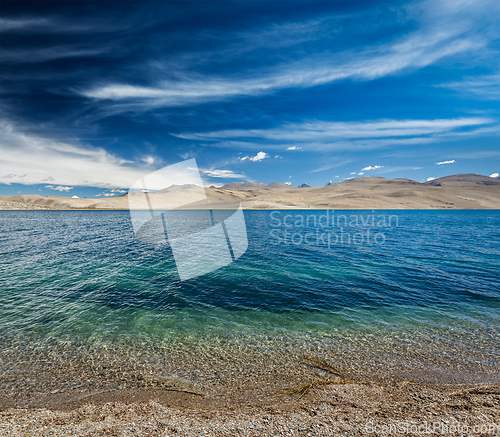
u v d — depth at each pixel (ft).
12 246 81.87
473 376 21.31
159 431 14.66
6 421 15.81
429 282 46.68
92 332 28.66
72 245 83.76
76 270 52.60
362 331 29.48
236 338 27.81
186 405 17.93
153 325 30.45
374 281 47.16
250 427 15.03
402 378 21.16
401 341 27.32
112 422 15.71
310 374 21.86
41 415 16.61
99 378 21.09
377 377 21.30
